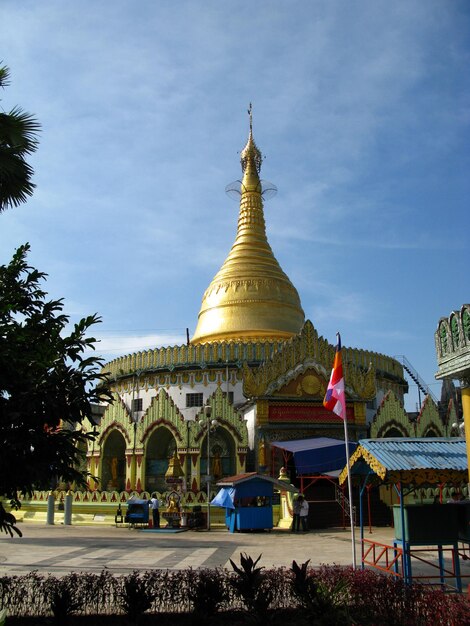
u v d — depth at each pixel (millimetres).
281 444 41719
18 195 17469
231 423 45844
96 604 13633
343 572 14172
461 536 15742
